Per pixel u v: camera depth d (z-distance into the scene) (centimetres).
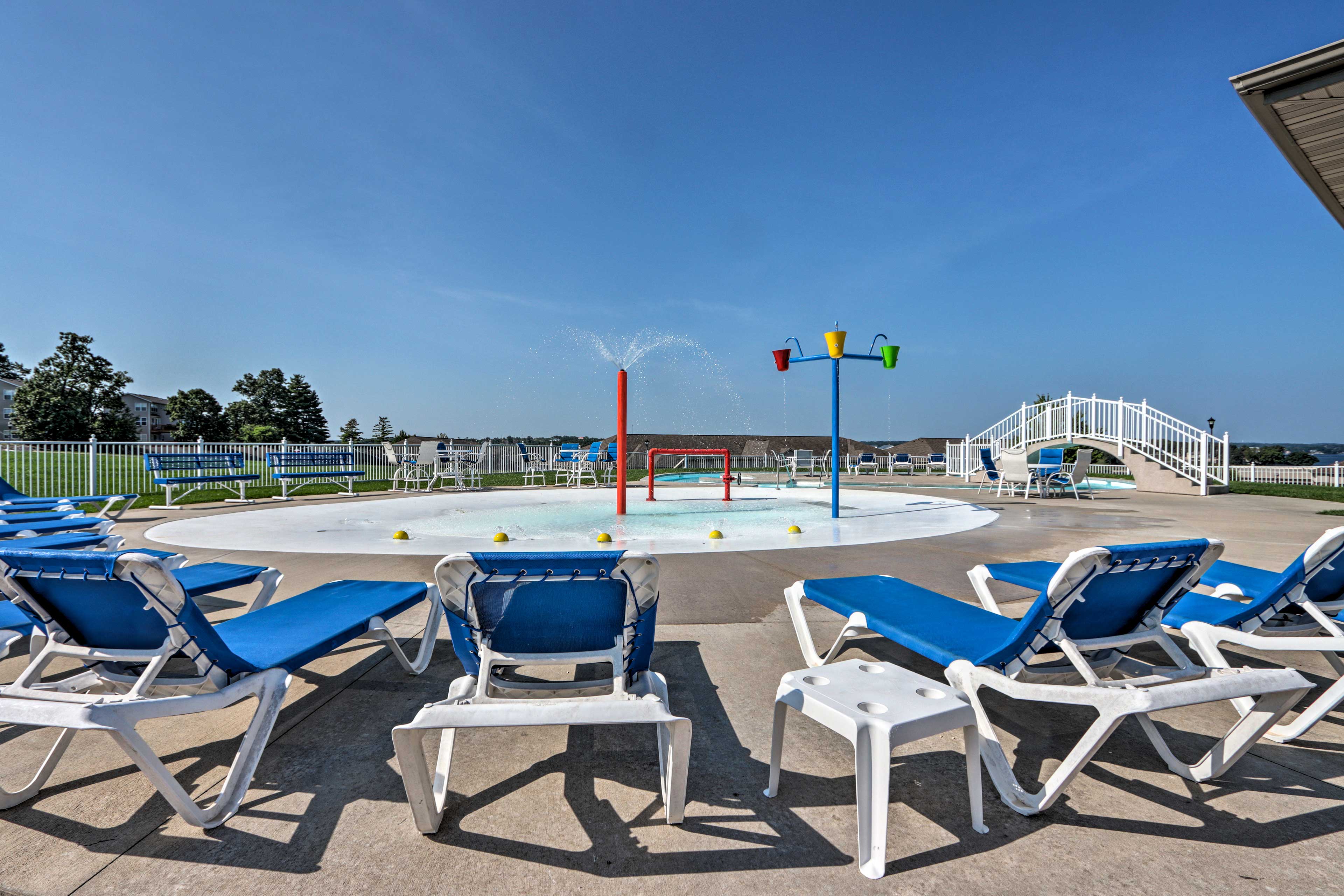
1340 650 227
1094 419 1700
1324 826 178
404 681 291
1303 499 1244
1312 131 457
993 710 258
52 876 156
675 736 175
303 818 183
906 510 1052
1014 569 330
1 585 197
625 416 949
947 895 151
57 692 199
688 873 159
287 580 484
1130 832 176
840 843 172
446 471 1819
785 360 951
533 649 210
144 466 1255
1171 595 221
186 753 221
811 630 366
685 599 428
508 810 188
